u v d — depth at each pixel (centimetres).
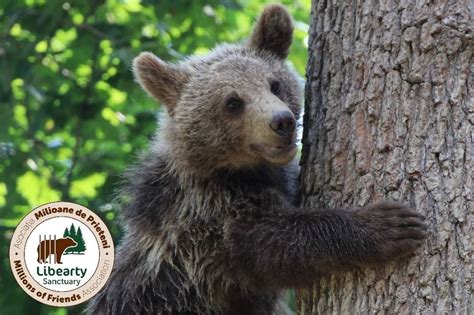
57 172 1900
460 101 831
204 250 1040
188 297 1074
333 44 925
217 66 1096
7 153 1848
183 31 1945
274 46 1144
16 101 1902
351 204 891
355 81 891
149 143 1184
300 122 1123
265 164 1061
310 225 916
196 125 1072
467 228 812
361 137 879
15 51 1845
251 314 1102
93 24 1894
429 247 827
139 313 1091
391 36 866
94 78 1878
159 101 1130
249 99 1038
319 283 932
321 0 952
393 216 845
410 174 841
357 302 880
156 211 1084
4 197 1859
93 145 1923
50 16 1869
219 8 1983
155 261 1076
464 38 834
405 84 852
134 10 2002
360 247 862
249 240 986
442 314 808
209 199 1046
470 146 823
